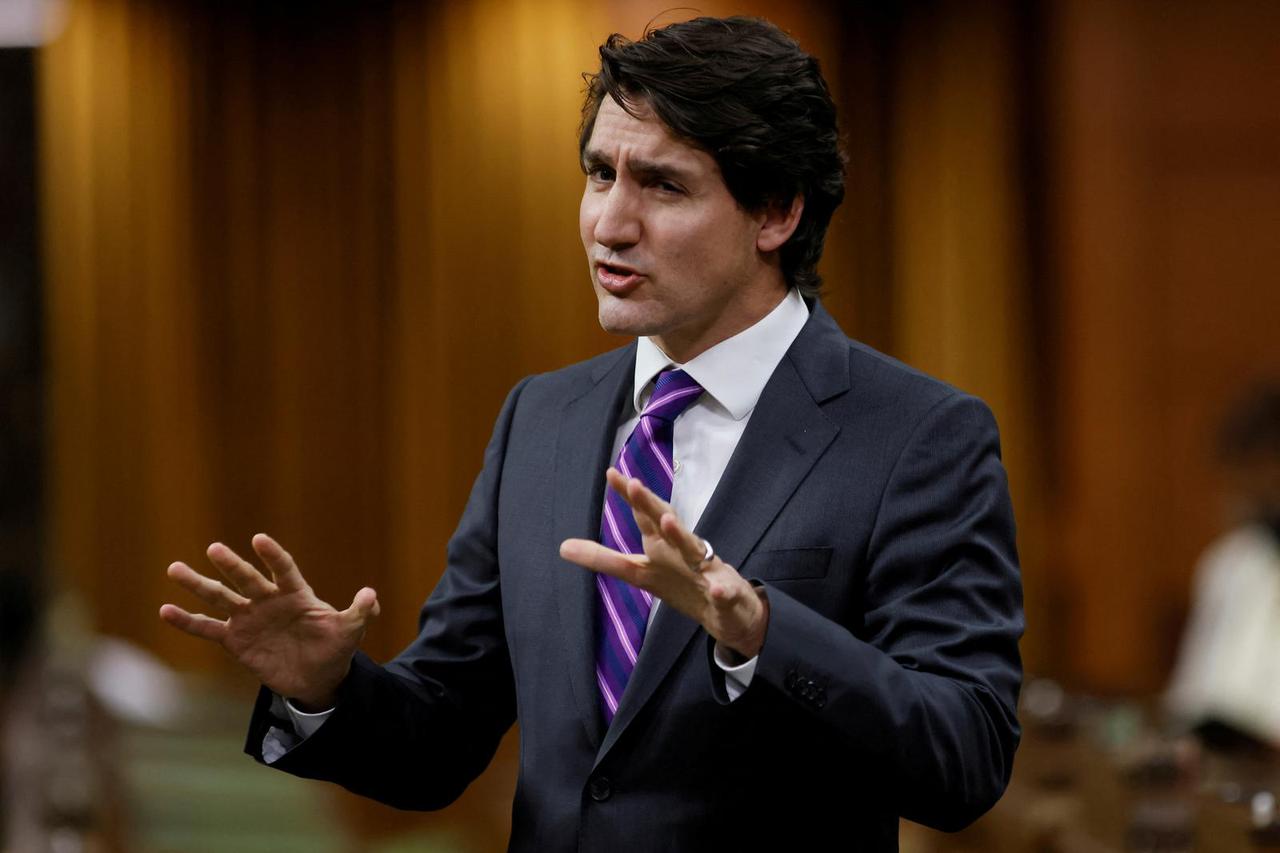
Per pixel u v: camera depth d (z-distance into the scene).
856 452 3.78
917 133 15.97
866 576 3.72
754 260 3.88
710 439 3.91
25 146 19.66
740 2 15.74
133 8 16.06
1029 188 15.98
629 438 3.95
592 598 3.84
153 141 16.08
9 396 18.97
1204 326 15.88
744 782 3.60
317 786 12.16
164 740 12.44
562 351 16.02
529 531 4.02
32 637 17.62
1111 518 15.82
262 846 11.14
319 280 16.17
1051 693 8.42
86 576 16.28
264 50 16.11
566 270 15.99
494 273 16.05
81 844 7.50
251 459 16.22
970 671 3.57
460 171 16.02
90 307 16.20
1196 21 15.72
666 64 3.69
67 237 16.22
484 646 4.16
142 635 16.19
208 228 16.11
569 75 15.93
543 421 4.21
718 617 3.28
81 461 16.30
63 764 8.66
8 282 19.86
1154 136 15.76
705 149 3.71
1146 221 15.78
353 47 16.11
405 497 16.17
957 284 15.88
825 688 3.33
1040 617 15.99
